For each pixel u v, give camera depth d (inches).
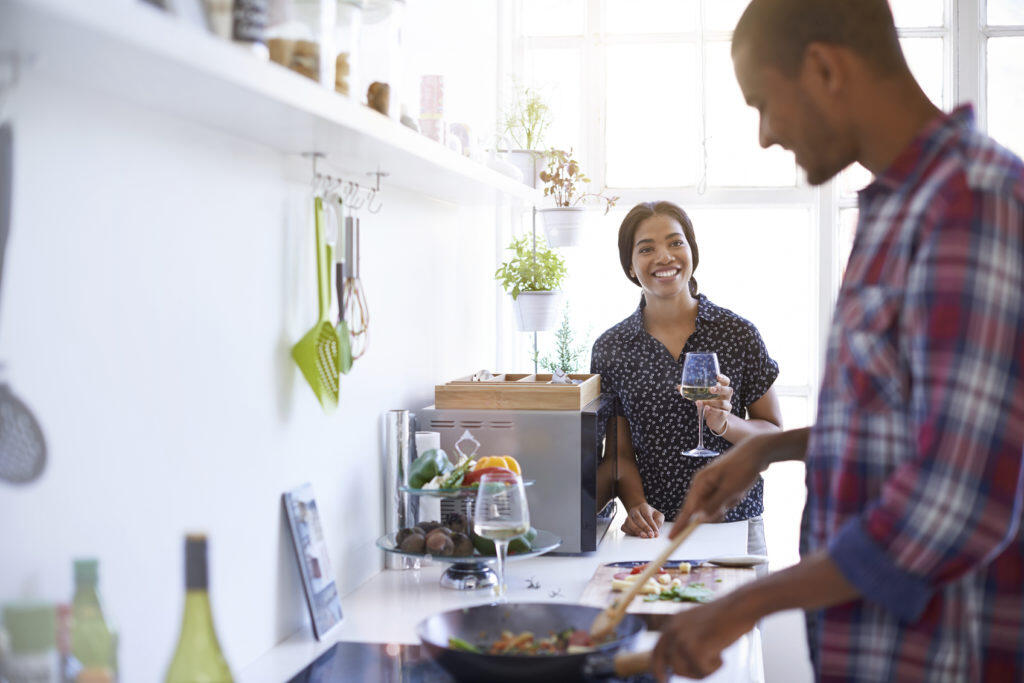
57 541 42.7
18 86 40.0
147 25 35.8
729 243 151.0
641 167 151.9
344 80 55.5
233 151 58.2
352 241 69.6
